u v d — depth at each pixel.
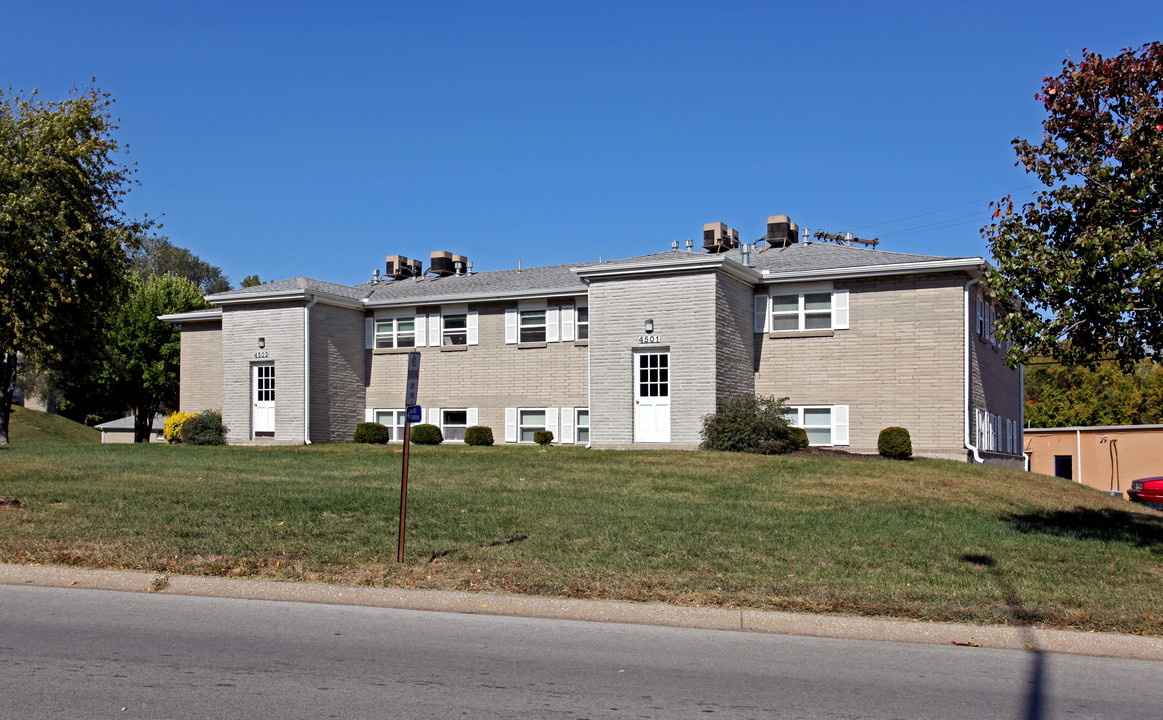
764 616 8.40
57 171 18.70
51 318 18.55
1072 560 11.07
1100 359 11.88
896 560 10.70
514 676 6.75
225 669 6.81
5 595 9.25
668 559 10.47
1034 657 7.60
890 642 8.02
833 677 6.90
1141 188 10.40
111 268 20.89
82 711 5.84
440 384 28.98
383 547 10.89
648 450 22.08
